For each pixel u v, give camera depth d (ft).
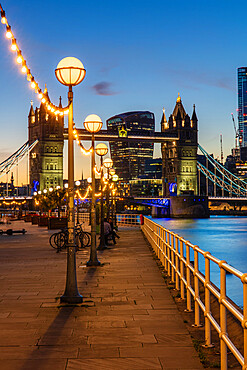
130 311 33.71
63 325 29.89
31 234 122.11
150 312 33.40
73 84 38.55
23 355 23.99
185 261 35.14
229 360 23.59
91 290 41.78
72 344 25.85
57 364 22.67
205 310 25.00
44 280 47.32
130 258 66.69
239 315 17.30
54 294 39.93
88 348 25.12
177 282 41.55
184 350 24.70
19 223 198.39
